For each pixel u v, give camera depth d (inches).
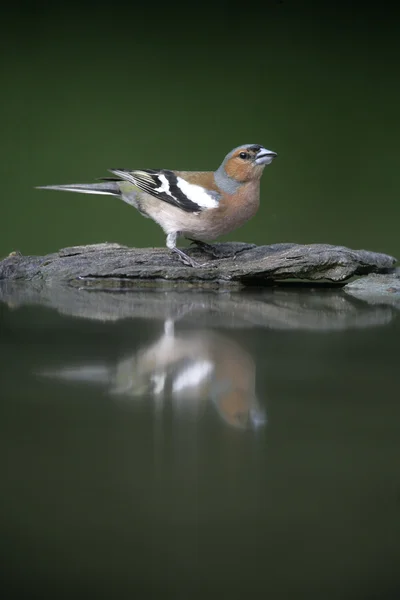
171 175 461.1
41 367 282.0
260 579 137.0
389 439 204.2
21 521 157.2
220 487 171.9
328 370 278.5
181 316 382.3
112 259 482.3
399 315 388.5
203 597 131.0
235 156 443.5
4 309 398.6
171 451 194.4
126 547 146.8
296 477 177.9
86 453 192.2
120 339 329.4
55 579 137.0
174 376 269.7
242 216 461.1
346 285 475.2
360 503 164.6
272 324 364.2
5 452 191.5
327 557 142.9
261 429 212.5
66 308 403.9
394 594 132.9
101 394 248.5
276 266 462.9
